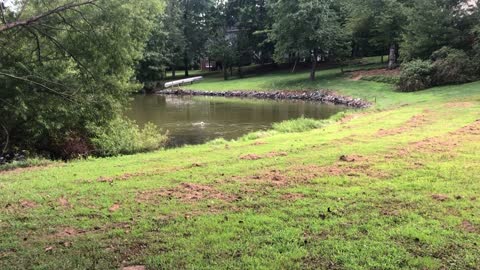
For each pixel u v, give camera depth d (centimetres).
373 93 3111
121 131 1476
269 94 3906
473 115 1468
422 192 622
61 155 1370
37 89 1073
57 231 526
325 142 1099
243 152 1013
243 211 571
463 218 515
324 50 4166
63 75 1129
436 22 3055
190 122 2308
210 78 5641
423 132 1177
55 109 1205
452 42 3022
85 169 891
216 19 5825
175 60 5791
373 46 4822
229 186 694
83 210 596
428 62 2922
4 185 756
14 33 988
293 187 675
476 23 2973
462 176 692
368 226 501
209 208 590
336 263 418
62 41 1089
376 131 1262
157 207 601
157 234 504
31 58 1100
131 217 564
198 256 441
